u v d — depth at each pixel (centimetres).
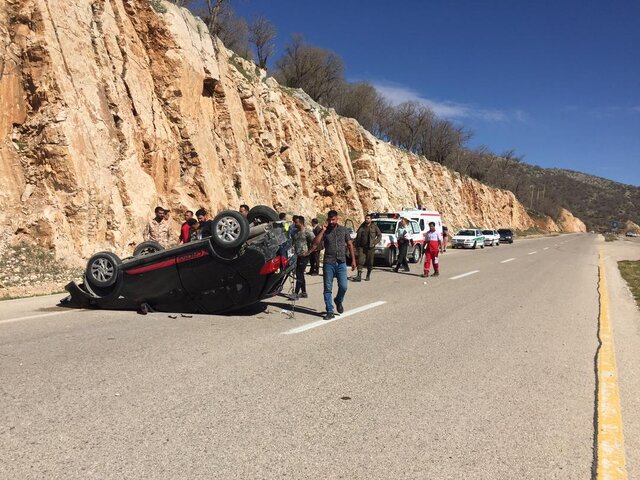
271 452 360
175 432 387
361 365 590
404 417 436
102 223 1473
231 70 2817
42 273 1210
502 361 633
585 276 1864
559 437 405
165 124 2003
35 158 1405
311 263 1633
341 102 6228
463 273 1798
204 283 839
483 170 10600
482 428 418
